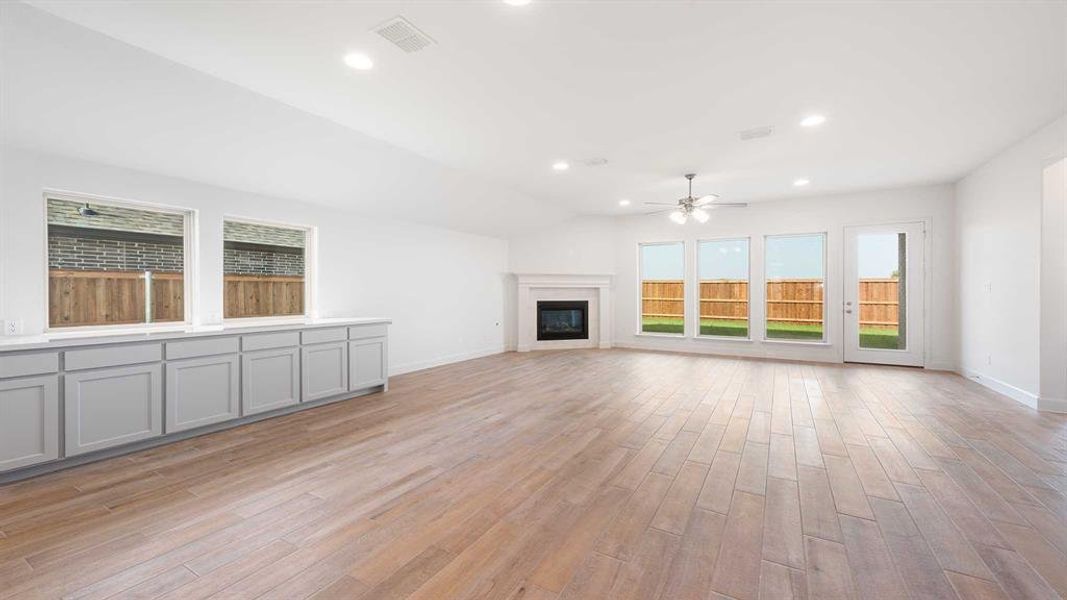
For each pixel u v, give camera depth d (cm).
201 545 197
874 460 292
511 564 183
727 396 467
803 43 254
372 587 169
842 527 210
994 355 486
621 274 845
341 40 253
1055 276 399
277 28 242
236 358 363
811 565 181
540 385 523
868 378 554
